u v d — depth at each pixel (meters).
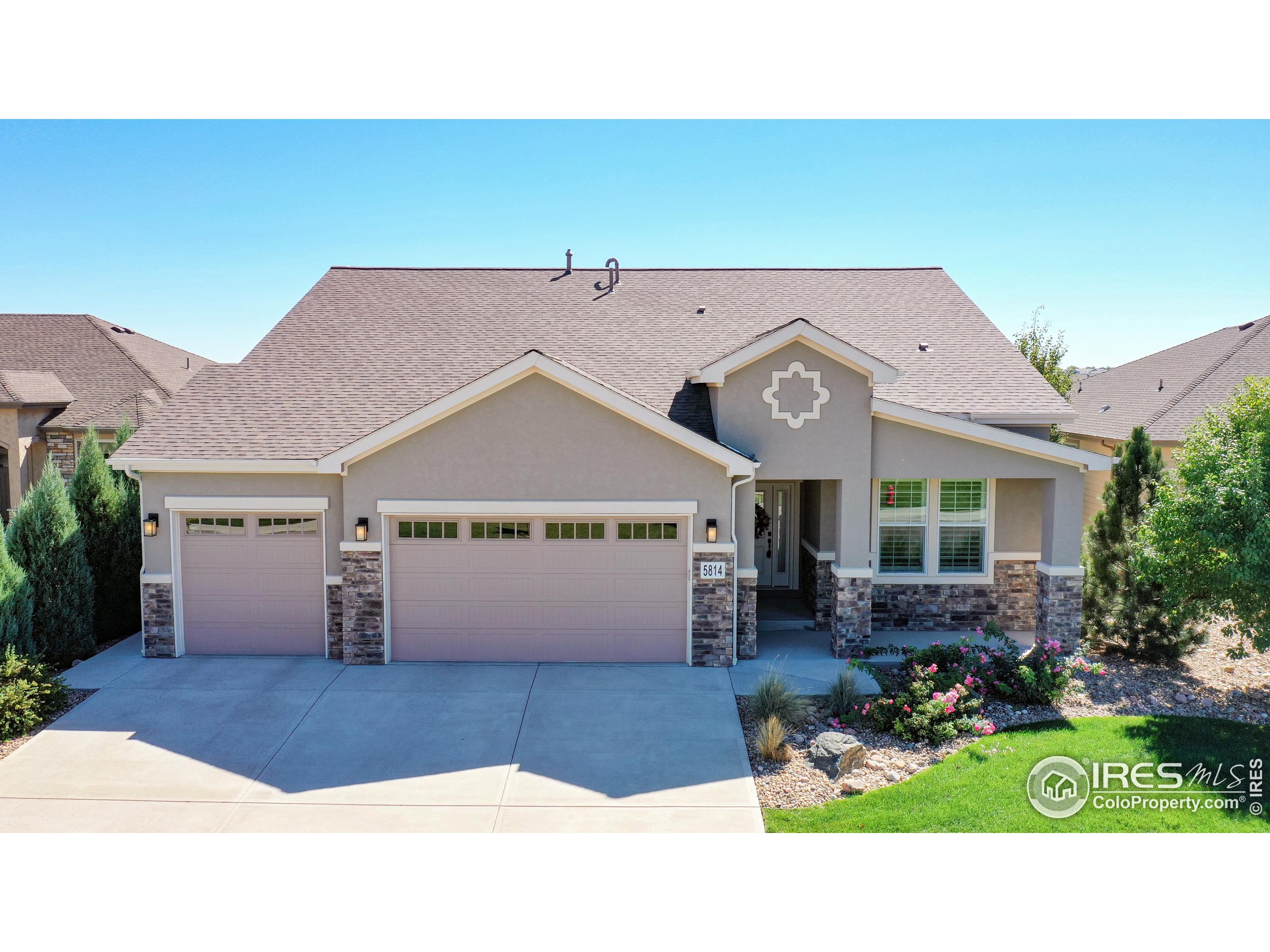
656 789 10.05
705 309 19.66
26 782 10.22
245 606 14.91
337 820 9.34
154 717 12.12
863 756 10.64
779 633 16.56
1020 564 16.80
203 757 10.88
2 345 27.09
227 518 14.79
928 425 14.80
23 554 14.02
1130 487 15.41
